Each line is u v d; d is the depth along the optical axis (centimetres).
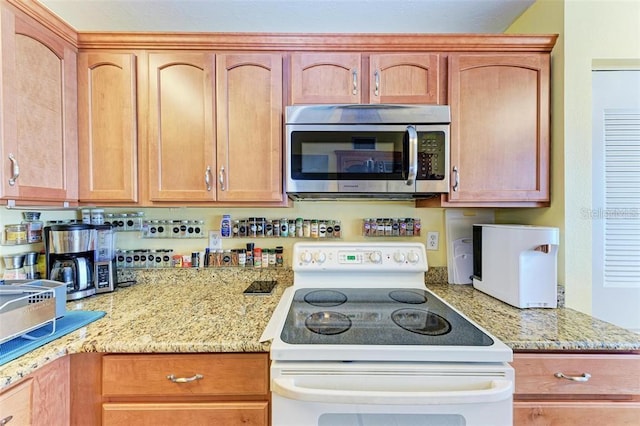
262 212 164
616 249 132
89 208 154
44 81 115
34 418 80
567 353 92
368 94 132
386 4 140
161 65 130
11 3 102
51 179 118
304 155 126
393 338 87
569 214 126
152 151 131
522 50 132
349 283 142
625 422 91
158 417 90
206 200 132
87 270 135
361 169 126
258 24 154
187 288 149
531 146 132
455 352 80
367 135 126
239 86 131
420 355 80
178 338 91
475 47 132
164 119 131
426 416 80
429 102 132
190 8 142
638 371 91
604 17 126
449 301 129
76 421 91
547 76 131
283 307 114
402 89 132
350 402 74
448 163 127
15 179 104
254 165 132
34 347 84
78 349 88
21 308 85
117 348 88
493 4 141
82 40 129
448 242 163
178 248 162
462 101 131
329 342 84
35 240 133
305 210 164
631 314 130
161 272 158
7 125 101
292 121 126
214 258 160
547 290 119
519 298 119
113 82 130
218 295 136
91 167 130
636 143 132
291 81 132
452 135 131
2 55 99
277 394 78
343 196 145
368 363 81
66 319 104
